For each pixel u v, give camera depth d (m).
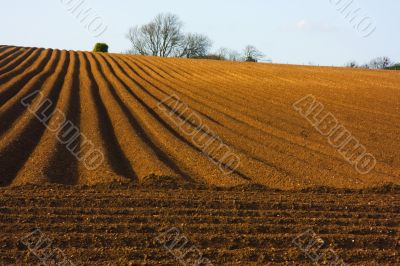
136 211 9.29
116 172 12.48
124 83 29.56
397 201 10.89
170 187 11.20
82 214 9.08
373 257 7.91
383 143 16.88
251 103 23.80
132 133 16.34
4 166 12.34
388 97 26.17
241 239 8.27
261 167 13.29
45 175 11.74
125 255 7.60
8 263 7.27
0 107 18.89
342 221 9.29
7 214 8.86
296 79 34.38
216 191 11.06
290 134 17.72
